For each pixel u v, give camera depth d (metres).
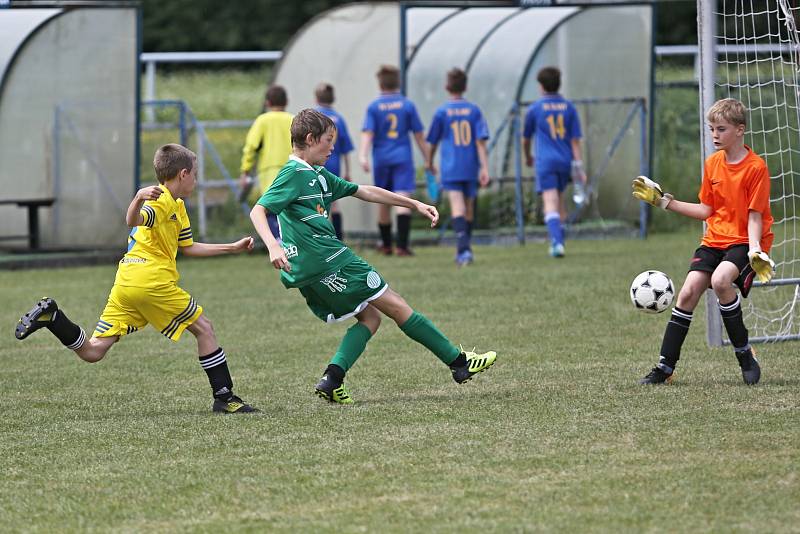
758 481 15.69
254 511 15.12
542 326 30.42
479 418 19.91
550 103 47.12
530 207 58.00
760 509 14.55
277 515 14.93
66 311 36.06
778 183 60.22
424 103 60.09
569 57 57.94
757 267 20.64
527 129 47.53
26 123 52.38
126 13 51.12
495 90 58.41
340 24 58.84
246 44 134.75
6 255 52.00
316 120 21.31
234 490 16.06
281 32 134.75
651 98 55.84
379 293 21.47
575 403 20.88
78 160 52.28
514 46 58.06
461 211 46.16
